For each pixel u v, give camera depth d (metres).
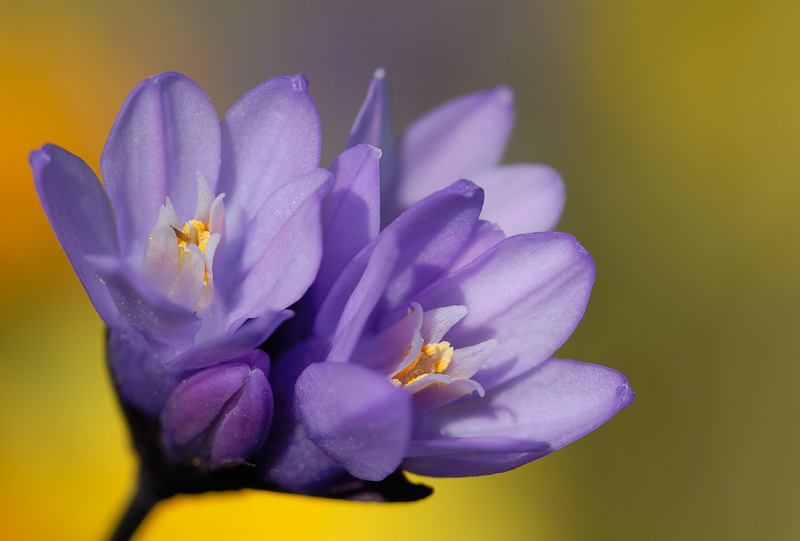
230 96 0.34
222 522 0.24
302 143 0.18
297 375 0.18
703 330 0.31
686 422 0.31
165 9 0.34
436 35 0.36
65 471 0.25
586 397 0.18
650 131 0.34
